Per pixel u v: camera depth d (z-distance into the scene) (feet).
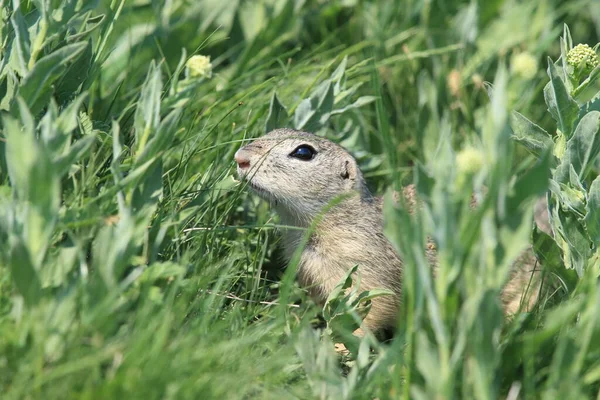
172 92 24.58
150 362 19.88
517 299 32.40
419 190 20.71
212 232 29.35
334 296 28.30
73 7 26.89
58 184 20.56
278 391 22.71
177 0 42.57
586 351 21.68
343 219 34.96
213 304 26.09
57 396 19.31
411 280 20.66
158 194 23.66
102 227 22.91
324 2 45.93
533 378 22.98
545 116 43.45
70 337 20.57
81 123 28.30
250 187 33.94
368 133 41.37
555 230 28.89
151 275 22.47
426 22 45.78
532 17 47.39
